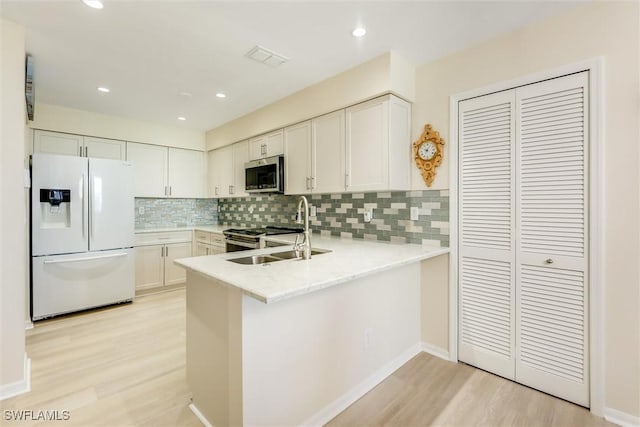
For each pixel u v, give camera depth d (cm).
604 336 167
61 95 309
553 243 184
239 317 132
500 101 203
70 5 171
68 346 248
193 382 176
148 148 414
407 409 176
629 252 159
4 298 186
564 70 177
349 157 253
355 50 220
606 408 167
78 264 317
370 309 198
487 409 175
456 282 227
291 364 151
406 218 255
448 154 229
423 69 241
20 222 191
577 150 174
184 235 436
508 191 201
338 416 171
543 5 171
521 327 197
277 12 177
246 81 273
